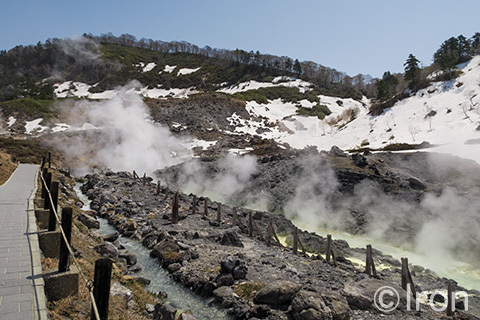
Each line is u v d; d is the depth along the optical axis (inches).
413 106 2977.4
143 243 663.1
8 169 1059.3
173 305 412.5
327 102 4827.8
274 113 4210.1
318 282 478.9
